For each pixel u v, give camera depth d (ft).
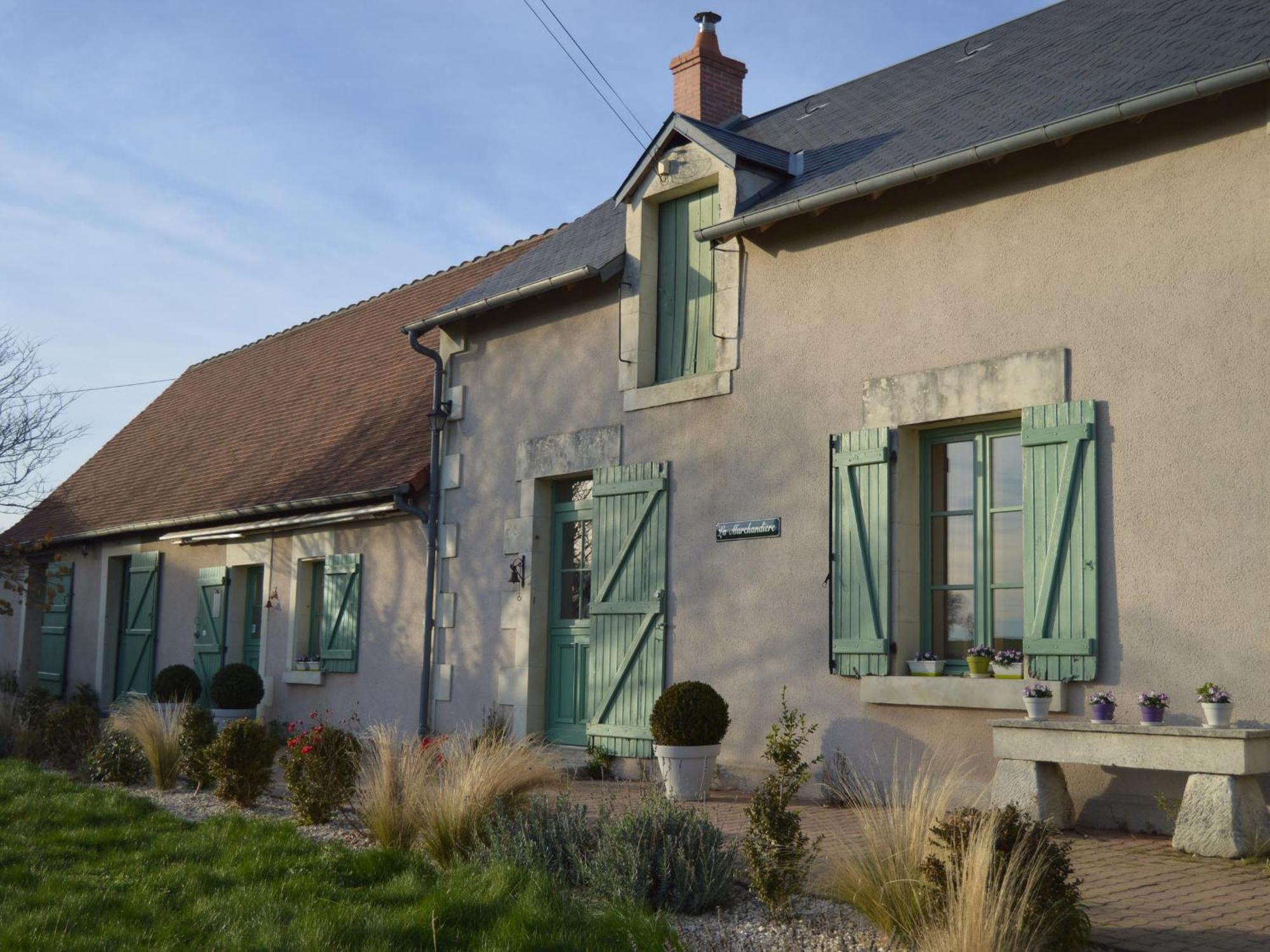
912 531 27.71
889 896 16.14
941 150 26.76
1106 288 24.50
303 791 25.73
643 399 33.50
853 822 24.43
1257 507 22.00
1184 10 27.96
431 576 39.68
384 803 23.06
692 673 31.40
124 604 59.11
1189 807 20.98
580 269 34.01
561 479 36.70
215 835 23.52
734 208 30.81
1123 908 17.25
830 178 29.27
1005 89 28.94
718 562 31.14
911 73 35.65
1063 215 25.31
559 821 20.99
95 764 32.68
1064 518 24.44
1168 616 22.98
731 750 30.12
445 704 38.88
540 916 16.84
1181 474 23.07
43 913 17.60
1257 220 22.49
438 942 16.20
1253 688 21.75
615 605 33.50
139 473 62.80
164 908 18.24
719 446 31.50
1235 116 22.95
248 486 50.08
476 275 53.72
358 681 42.88
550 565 37.01
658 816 19.92
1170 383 23.39
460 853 21.35
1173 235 23.63
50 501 68.03
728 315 31.58
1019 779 23.22
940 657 27.35
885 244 28.40
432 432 40.42
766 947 16.11
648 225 34.55
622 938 16.15
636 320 34.12
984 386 26.08
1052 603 24.48
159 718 33.42
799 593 29.14
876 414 28.04
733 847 19.77
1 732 39.40
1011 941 14.15
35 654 65.41
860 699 27.53
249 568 51.01
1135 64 25.76
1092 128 23.71
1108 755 21.98
